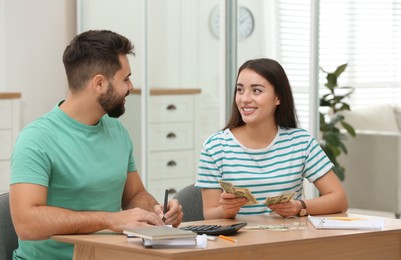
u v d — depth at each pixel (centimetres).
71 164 256
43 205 244
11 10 663
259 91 287
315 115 425
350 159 470
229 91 458
